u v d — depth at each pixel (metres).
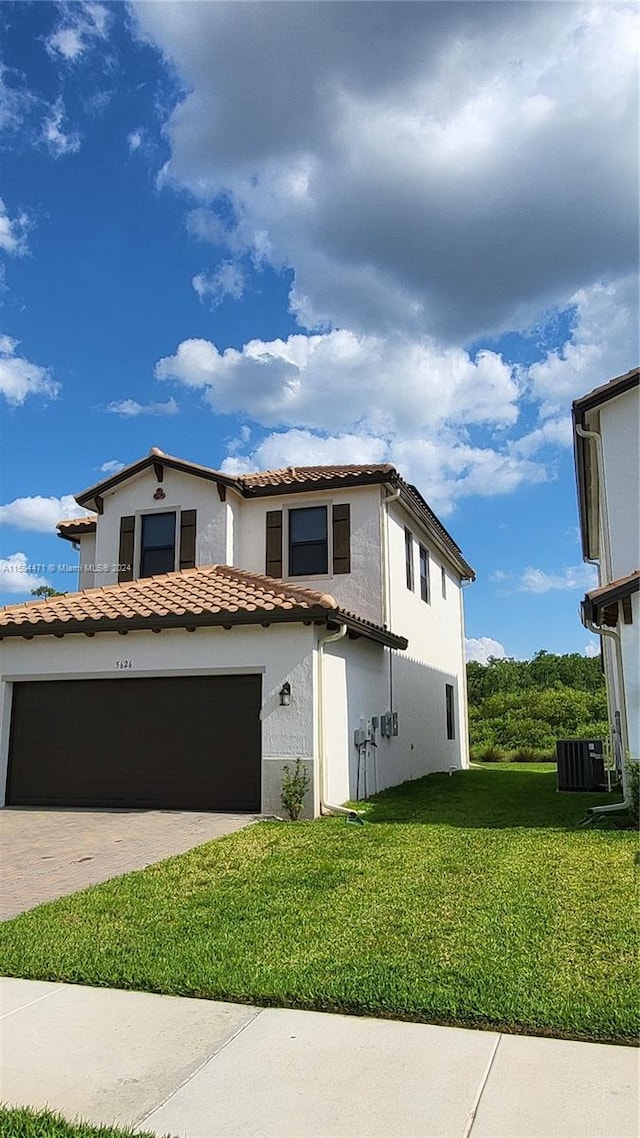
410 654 19.91
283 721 12.96
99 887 8.16
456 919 6.64
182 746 13.67
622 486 14.47
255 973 5.52
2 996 5.37
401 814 12.82
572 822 11.51
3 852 10.15
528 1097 3.89
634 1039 4.45
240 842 10.38
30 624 14.34
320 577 17.70
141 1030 4.77
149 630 13.81
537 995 4.99
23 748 14.60
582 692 37.81
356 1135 3.59
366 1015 4.93
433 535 22.38
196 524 18.34
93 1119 3.77
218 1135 3.61
